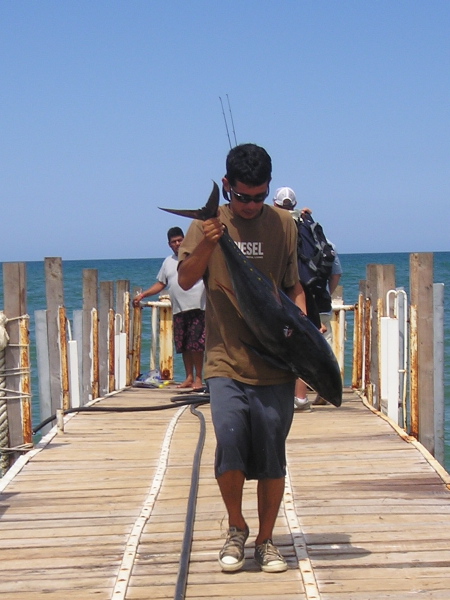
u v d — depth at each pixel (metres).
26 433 6.60
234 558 3.96
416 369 6.93
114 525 4.71
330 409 8.16
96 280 8.80
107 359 9.49
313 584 3.80
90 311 8.79
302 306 4.10
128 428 7.33
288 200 7.56
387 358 7.61
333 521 4.66
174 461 6.10
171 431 7.11
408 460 5.96
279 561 3.96
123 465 6.04
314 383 3.85
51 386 7.79
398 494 5.15
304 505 4.96
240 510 4.02
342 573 3.93
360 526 4.57
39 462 6.13
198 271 3.77
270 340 3.74
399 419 7.65
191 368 9.94
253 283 3.71
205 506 4.99
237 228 3.89
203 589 3.80
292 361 3.80
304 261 7.36
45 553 4.30
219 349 3.94
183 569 3.91
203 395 8.77
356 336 9.74
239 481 3.91
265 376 3.87
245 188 3.71
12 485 5.54
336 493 5.19
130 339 10.51
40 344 7.76
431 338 6.93
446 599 3.65
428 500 5.03
